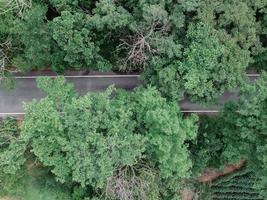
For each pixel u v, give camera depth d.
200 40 37.91
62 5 40.12
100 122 36.38
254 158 39.09
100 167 35.41
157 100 37.19
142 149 36.16
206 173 46.69
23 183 42.75
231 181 46.56
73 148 35.34
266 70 43.47
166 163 37.16
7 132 42.22
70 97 38.88
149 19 36.47
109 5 37.72
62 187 42.12
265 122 36.50
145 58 38.88
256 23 40.41
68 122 35.47
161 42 37.31
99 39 40.78
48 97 36.97
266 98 36.81
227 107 39.69
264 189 40.59
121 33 40.50
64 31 37.75
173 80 38.62
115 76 47.06
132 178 38.06
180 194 44.84
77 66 41.47
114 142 35.06
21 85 47.28
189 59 37.66
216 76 38.75
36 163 42.50
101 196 39.12
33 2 41.31
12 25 40.12
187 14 39.59
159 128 36.16
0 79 43.56
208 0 38.50
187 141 43.06
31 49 38.72
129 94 40.06
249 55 40.59
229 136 40.34
